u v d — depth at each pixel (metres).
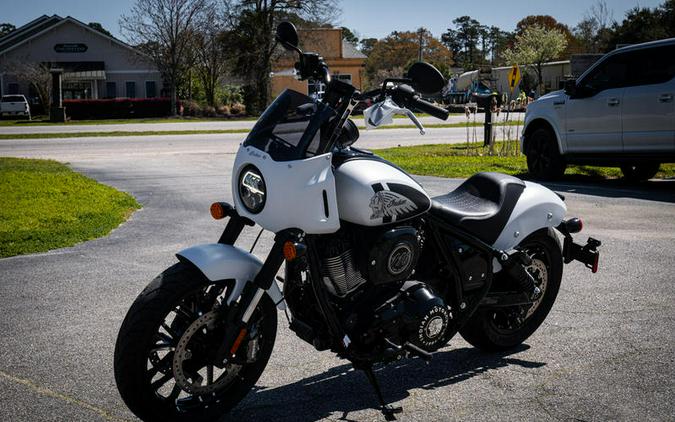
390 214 3.62
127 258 6.93
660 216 8.86
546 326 4.95
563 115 12.08
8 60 53.69
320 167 3.42
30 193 11.01
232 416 3.62
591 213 9.09
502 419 3.56
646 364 4.27
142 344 3.20
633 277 6.13
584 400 3.78
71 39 55.28
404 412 3.65
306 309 3.74
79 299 5.59
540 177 12.69
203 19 49.81
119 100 45.34
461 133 26.38
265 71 50.00
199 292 3.55
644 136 10.83
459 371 4.21
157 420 3.34
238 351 3.53
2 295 5.69
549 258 4.63
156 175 13.94
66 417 3.56
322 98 3.65
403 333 3.70
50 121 39.59
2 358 4.37
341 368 4.27
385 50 90.25
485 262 4.14
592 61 36.75
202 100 52.62
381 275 3.61
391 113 3.48
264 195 3.38
